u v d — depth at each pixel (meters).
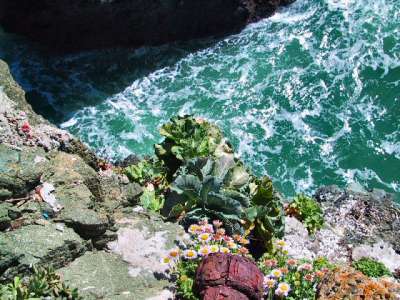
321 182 15.65
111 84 18.28
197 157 8.69
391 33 19.16
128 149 16.36
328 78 18.08
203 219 8.02
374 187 15.58
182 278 6.96
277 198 9.08
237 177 8.80
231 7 19.39
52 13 18.53
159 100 17.72
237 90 17.91
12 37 19.55
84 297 6.66
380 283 7.32
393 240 10.39
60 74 18.58
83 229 7.20
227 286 6.63
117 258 7.42
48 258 6.66
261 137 16.56
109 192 8.43
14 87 8.80
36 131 8.11
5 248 6.45
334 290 7.07
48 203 7.16
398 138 16.50
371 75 18.08
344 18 19.77
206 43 19.61
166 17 18.94
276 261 7.75
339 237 10.05
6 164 7.23
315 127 16.83
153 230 8.00
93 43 19.30
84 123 17.05
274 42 19.39
